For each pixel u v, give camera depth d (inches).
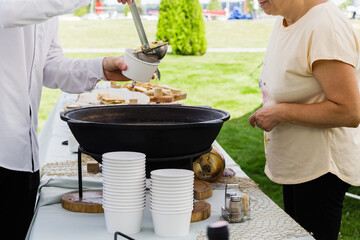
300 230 48.0
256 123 62.6
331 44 55.3
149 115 61.8
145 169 49.7
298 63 58.8
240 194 51.0
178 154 50.0
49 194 57.7
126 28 623.8
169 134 47.8
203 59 456.4
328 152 61.1
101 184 60.9
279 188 160.4
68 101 121.0
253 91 332.8
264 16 757.9
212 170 62.8
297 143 62.4
